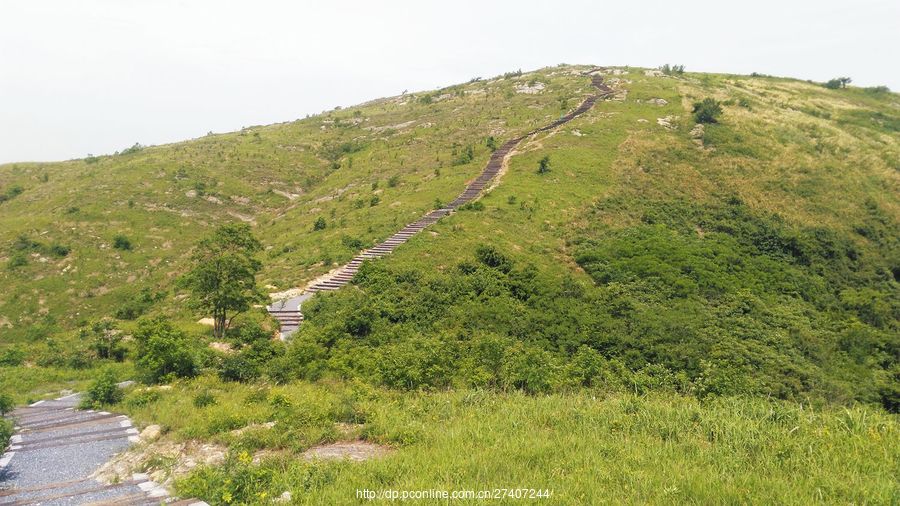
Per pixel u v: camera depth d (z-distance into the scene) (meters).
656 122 59.81
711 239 37.41
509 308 24.88
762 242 37.84
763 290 31.25
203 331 25.25
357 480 8.05
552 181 44.19
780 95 77.19
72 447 11.21
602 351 21.86
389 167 61.41
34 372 22.36
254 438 10.56
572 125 59.00
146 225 54.56
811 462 8.49
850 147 55.56
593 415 11.56
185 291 37.03
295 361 19.11
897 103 82.31
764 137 55.25
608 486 7.70
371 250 34.69
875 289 35.09
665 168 48.47
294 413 11.91
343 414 12.12
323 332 21.52
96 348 25.08
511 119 70.50
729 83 83.69
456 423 11.22
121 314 34.72
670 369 20.28
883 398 21.84
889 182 49.06
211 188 63.62
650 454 8.99
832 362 24.97
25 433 12.45
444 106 88.62
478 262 29.69
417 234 34.72
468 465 8.48
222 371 17.61
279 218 54.81
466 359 17.64
